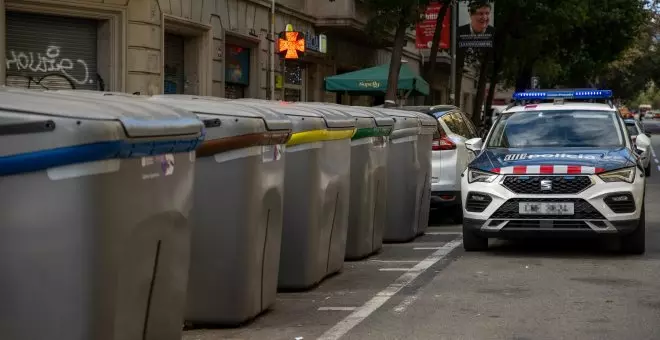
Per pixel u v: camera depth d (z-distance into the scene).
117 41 17.78
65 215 4.47
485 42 27.03
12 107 4.48
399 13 21.03
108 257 4.61
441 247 11.82
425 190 13.00
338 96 30.88
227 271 6.91
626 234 10.40
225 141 6.71
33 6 16.53
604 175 10.34
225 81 22.58
